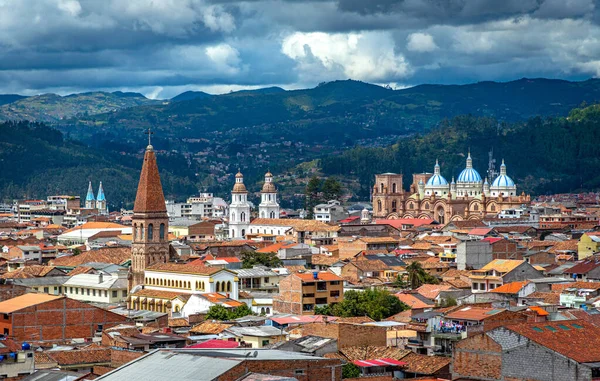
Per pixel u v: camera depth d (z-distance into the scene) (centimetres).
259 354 18525
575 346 18325
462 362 19125
